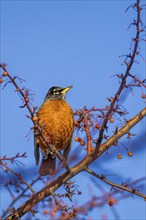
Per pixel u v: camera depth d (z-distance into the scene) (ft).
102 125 22.98
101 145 24.14
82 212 19.13
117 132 24.18
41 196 21.91
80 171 23.67
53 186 23.39
